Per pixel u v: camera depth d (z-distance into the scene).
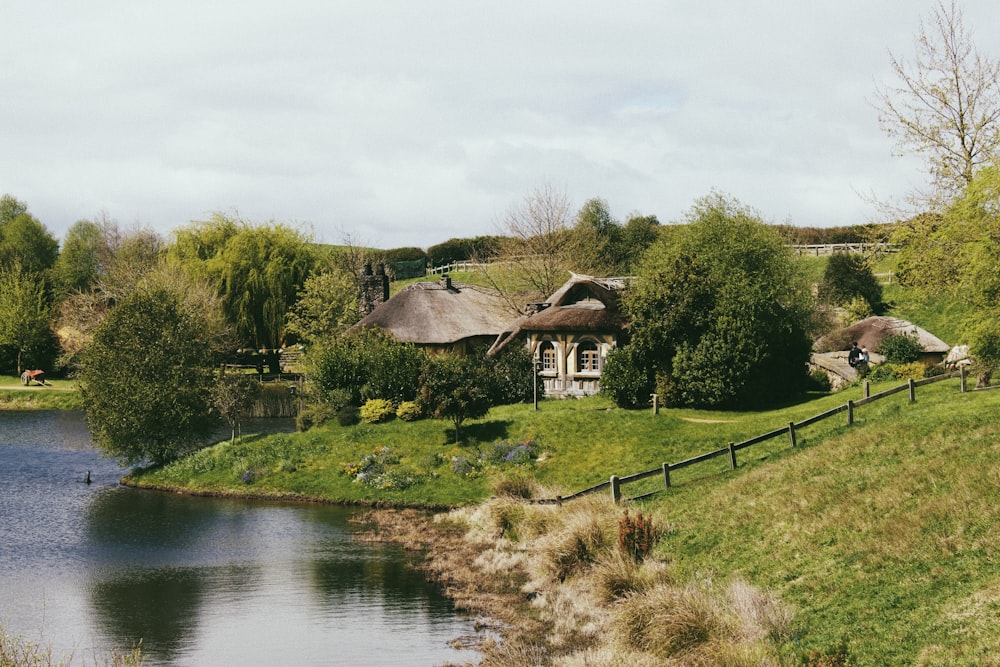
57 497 48.91
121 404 53.72
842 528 26.55
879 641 19.42
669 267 55.66
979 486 25.70
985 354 38.84
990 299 39.59
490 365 60.09
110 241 120.62
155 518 43.34
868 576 23.05
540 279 83.75
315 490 47.44
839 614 21.47
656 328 52.62
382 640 25.73
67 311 98.69
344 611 28.53
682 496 34.75
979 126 45.72
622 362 53.47
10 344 101.94
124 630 27.09
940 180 46.44
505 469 45.78
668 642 21.47
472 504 43.16
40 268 125.44
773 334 53.22
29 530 40.94
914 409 37.72
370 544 37.50
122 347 55.25
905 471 28.94
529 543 34.75
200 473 51.62
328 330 86.19
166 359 55.44
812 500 29.34
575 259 85.25
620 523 29.80
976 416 32.34
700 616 22.03
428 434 50.50
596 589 27.06
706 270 56.12
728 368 50.97
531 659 23.00
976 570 21.34
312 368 65.19
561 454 46.03
